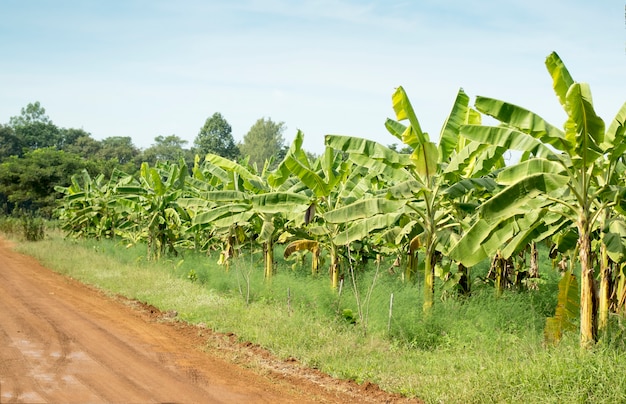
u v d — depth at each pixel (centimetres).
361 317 1230
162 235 2355
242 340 1184
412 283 1605
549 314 1405
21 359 986
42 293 1717
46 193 4966
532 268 1748
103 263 2267
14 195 4938
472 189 1252
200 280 1906
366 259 1925
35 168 4991
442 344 1133
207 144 8481
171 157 9012
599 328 1040
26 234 3553
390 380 931
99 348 1093
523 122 984
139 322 1363
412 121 1191
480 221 1063
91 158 5503
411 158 1266
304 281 1703
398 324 1196
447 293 1451
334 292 1429
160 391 853
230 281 1750
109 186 3055
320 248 1814
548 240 1694
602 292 1080
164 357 1055
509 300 1380
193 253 2409
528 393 810
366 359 1044
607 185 980
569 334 1023
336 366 998
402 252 1894
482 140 1052
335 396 874
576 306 1027
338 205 1583
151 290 1716
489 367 919
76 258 2400
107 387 856
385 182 1794
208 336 1233
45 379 881
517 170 1030
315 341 1141
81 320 1348
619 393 780
